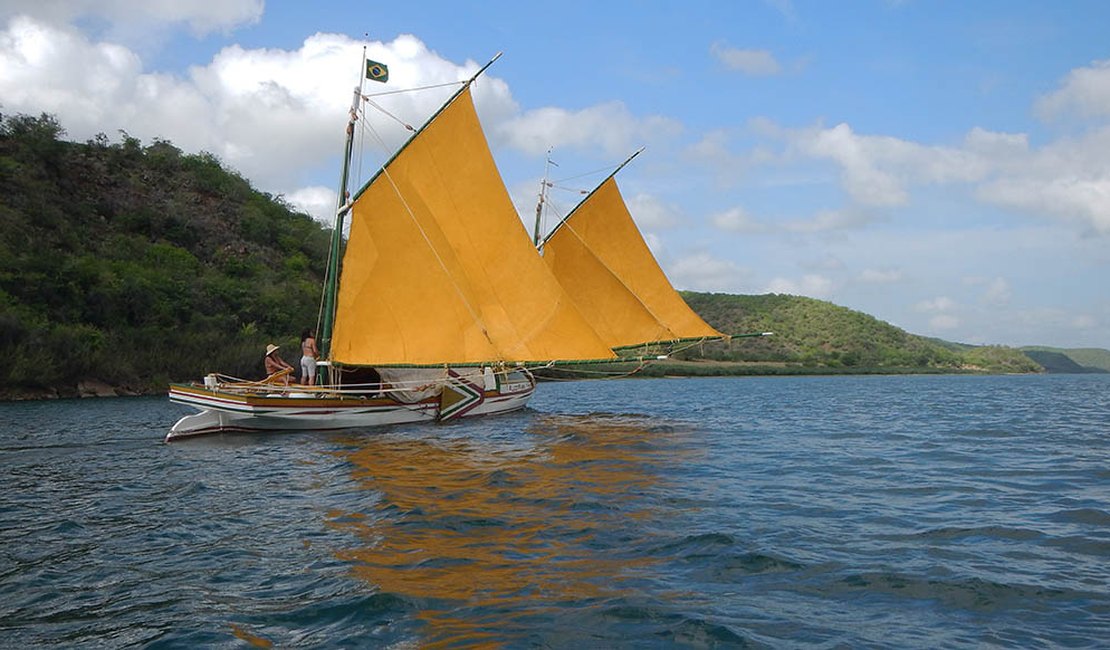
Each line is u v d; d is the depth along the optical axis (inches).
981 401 2017.7
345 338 1061.8
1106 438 999.6
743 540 415.2
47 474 711.7
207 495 583.8
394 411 1115.3
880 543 412.5
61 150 3469.5
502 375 1321.4
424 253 1095.6
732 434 1025.5
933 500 542.3
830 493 568.7
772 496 553.9
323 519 484.4
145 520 497.7
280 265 3713.1
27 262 2428.6
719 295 7012.8
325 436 986.1
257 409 989.2
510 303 1171.3
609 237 1443.2
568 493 558.3
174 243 3400.6
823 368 5344.5
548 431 1042.1
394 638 279.7
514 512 491.8
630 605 311.4
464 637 279.9
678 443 905.5
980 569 362.3
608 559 379.9
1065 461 761.0
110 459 812.6
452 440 927.7
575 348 1216.8
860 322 6697.8
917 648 268.1
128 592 342.0
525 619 297.1
